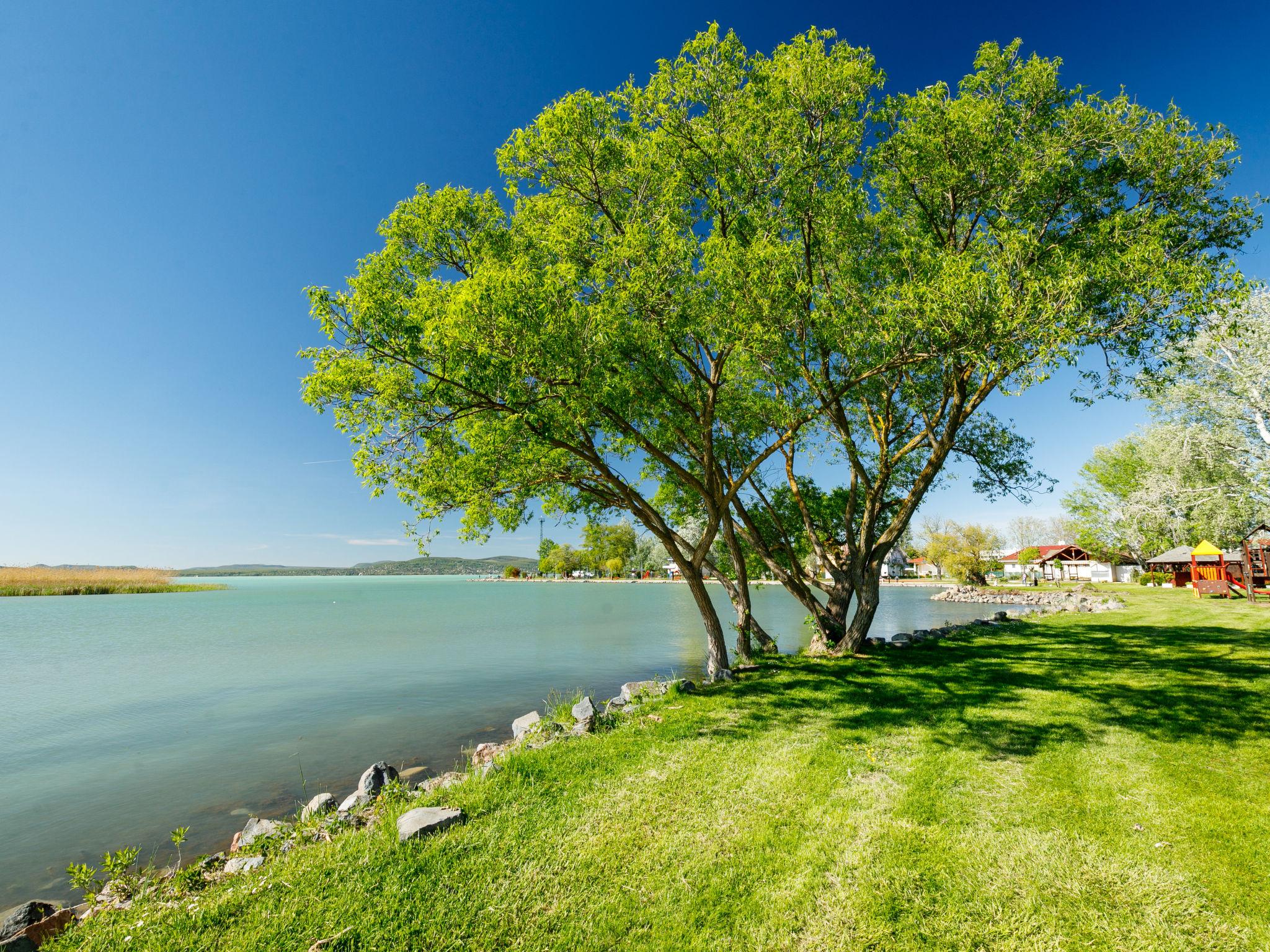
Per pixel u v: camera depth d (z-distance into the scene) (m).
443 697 15.56
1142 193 10.89
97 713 15.05
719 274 9.43
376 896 4.36
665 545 12.39
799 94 10.61
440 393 8.62
